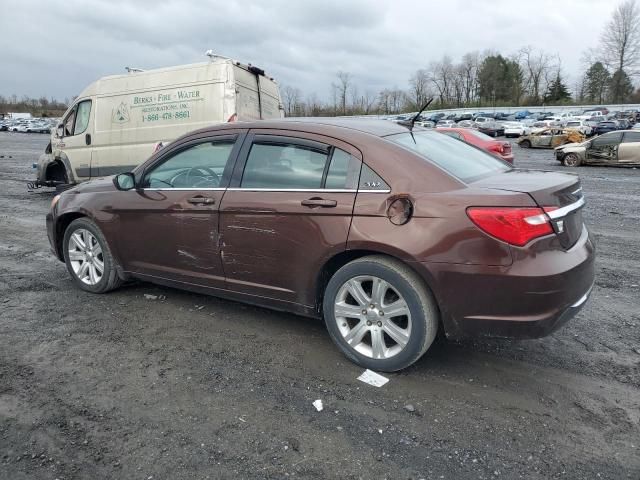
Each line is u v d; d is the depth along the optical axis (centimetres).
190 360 354
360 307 335
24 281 522
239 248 376
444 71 10169
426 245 302
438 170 318
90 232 474
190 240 402
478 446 262
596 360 354
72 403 300
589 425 280
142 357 358
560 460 252
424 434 272
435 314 316
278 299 372
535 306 289
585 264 309
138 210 430
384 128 369
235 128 393
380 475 242
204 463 249
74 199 484
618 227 814
